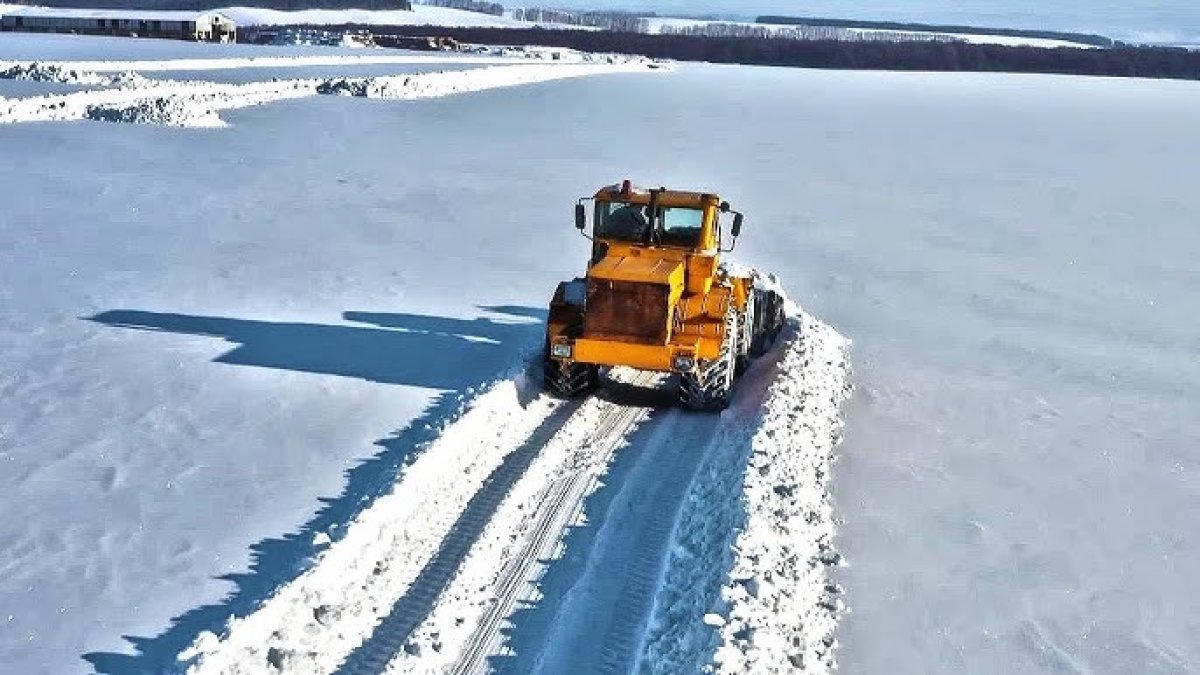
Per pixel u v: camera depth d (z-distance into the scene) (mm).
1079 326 17422
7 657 7164
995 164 37906
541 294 17438
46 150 27797
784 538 9078
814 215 26609
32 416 11289
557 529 9281
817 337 15578
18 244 18578
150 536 8797
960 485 11000
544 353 12555
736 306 12938
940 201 29547
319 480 9906
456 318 15703
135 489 9648
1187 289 20297
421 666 7262
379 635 7613
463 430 10719
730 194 28953
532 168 31062
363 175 27922
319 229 21391
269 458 10391
